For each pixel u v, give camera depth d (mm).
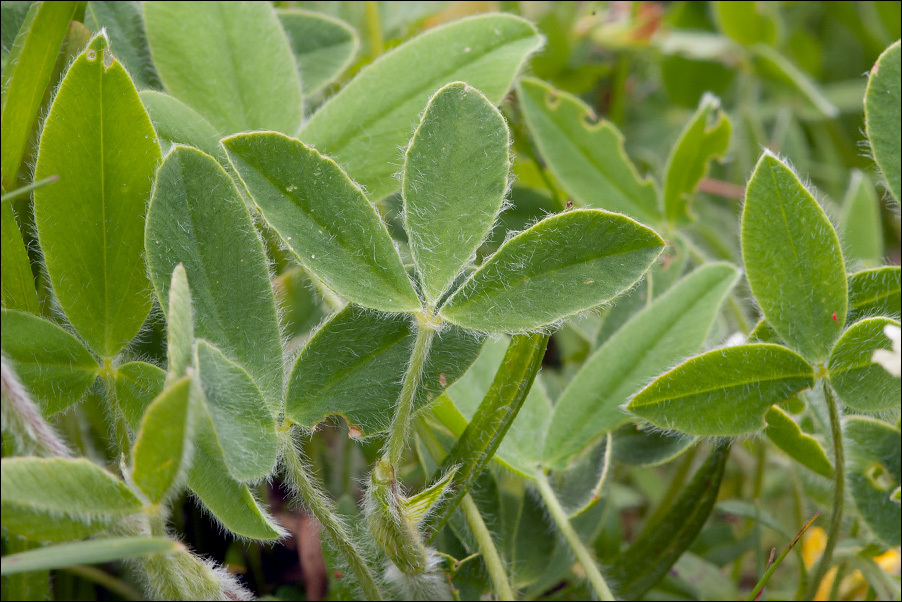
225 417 284
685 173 381
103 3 337
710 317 334
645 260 287
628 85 580
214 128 320
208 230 291
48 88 323
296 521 366
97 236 294
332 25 359
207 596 289
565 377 385
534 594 340
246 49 333
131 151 293
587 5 490
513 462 329
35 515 273
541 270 290
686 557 362
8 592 309
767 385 300
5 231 296
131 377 297
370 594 306
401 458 300
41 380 293
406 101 325
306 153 291
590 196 377
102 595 365
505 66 326
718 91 545
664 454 337
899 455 324
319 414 296
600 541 367
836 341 300
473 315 292
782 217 301
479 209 292
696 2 546
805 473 347
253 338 292
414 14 387
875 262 364
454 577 330
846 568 344
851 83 573
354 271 292
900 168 321
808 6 576
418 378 296
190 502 361
